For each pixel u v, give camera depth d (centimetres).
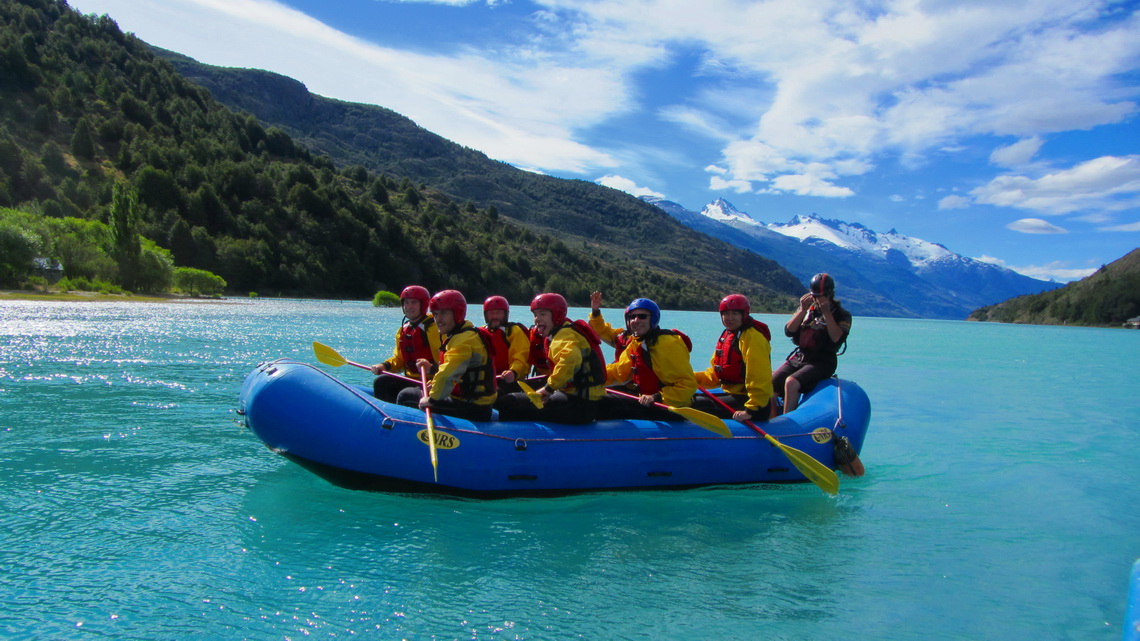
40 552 402
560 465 525
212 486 535
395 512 490
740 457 572
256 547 421
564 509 513
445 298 518
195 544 421
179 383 998
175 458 609
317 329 2192
